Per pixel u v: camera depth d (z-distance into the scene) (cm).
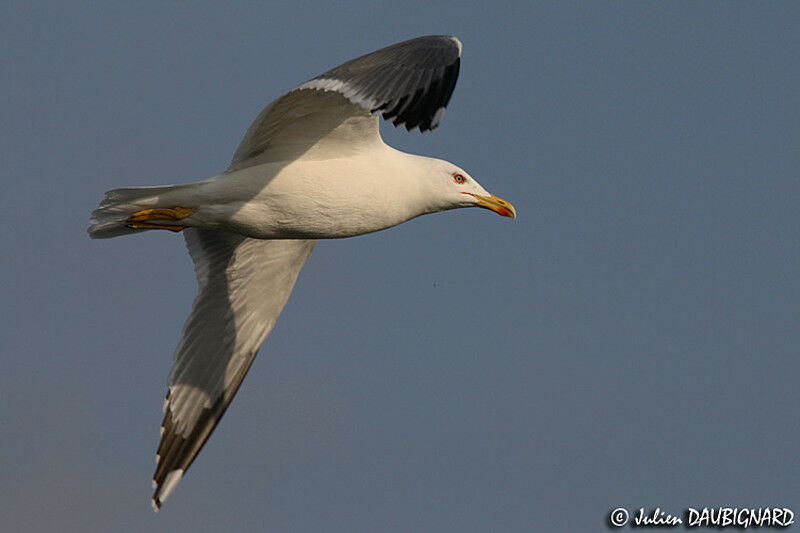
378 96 991
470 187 1461
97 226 1327
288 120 1244
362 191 1330
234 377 1564
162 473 1517
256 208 1306
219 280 1537
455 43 1024
